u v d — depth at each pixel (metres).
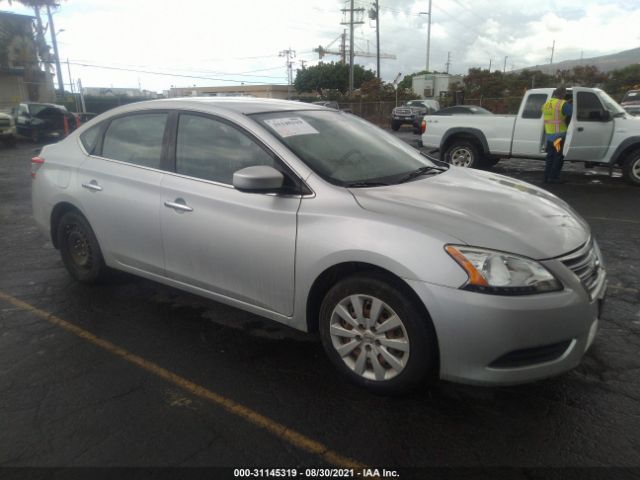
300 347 3.54
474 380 2.60
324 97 42.12
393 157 3.81
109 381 3.15
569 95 9.77
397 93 37.97
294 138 3.41
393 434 2.63
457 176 3.74
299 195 3.11
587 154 9.70
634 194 8.84
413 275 2.61
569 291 2.61
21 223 7.10
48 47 38.44
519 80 36.34
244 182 2.99
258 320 3.96
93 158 4.30
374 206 2.90
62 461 2.46
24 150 17.62
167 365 3.32
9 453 2.52
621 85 33.28
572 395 2.95
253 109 3.65
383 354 2.82
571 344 2.68
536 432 2.64
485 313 2.49
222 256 3.41
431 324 2.67
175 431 2.67
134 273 4.11
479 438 2.60
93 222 4.25
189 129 3.72
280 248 3.10
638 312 4.04
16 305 4.27
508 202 3.14
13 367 3.32
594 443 2.55
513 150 10.65
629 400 2.90
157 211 3.74
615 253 5.53
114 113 4.31
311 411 2.83
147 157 3.92
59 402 2.94
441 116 11.63
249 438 2.62
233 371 3.24
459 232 2.66
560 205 3.40
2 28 34.44
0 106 33.28
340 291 2.93
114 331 3.80
